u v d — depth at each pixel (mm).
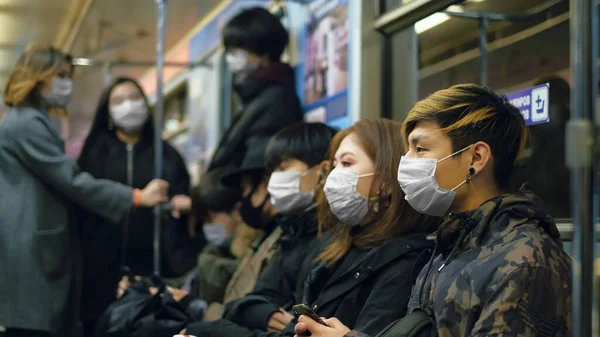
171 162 4324
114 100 4086
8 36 5945
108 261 3855
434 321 1708
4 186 3291
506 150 1795
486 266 1608
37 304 3201
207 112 6254
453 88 1858
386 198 2297
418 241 2174
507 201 1700
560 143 2664
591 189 1331
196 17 6000
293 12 4590
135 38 6191
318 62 4188
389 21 3418
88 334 3857
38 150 3324
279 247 2982
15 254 3207
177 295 3129
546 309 1543
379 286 2113
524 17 2836
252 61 4285
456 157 1799
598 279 1636
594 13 1353
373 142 2330
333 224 2576
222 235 3855
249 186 3541
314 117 4238
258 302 2664
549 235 1680
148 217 4062
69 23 5684
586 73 1341
